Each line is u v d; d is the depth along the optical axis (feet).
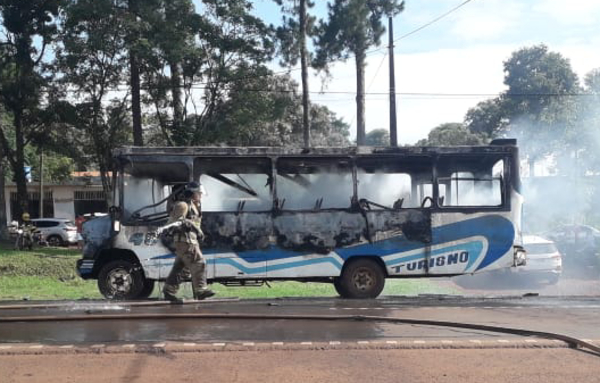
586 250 73.05
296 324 25.73
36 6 102.94
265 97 99.25
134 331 24.17
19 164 109.09
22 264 70.38
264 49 95.14
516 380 17.90
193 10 94.43
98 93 99.04
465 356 20.33
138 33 92.22
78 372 18.61
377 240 38.01
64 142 107.14
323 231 37.81
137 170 37.24
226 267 37.17
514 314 28.22
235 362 19.63
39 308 30.55
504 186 38.83
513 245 38.58
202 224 37.14
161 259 37.01
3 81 98.27
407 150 38.37
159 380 17.84
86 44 92.27
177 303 32.17
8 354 20.52
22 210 109.60
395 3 91.50
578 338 22.50
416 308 30.50
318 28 92.68
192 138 96.84
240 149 37.58
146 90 97.91
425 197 38.65
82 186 158.20
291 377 18.12
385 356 20.33
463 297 38.01
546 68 161.27
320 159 38.11
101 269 37.60
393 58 89.04
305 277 37.78
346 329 24.63
